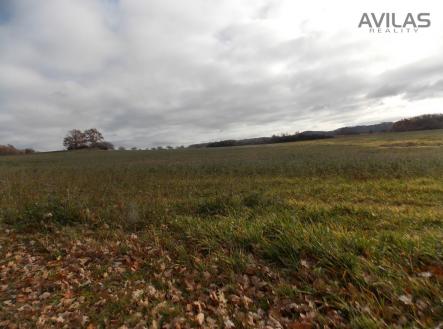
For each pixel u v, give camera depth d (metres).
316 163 14.95
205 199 7.68
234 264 3.85
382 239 3.98
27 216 6.39
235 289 3.35
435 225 4.70
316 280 3.23
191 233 5.05
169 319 2.89
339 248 3.66
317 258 3.63
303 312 2.84
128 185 11.12
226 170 14.86
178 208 7.08
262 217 5.63
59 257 4.49
